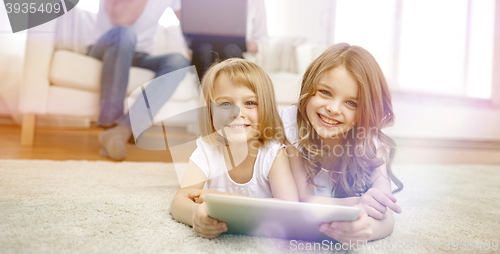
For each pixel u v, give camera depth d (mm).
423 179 1159
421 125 1981
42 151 1400
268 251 445
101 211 587
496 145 2156
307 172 668
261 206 412
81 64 1446
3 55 2141
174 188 833
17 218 523
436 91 2479
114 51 1390
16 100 2207
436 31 2582
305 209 407
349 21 2805
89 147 1600
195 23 1496
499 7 2439
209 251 429
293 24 2854
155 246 438
